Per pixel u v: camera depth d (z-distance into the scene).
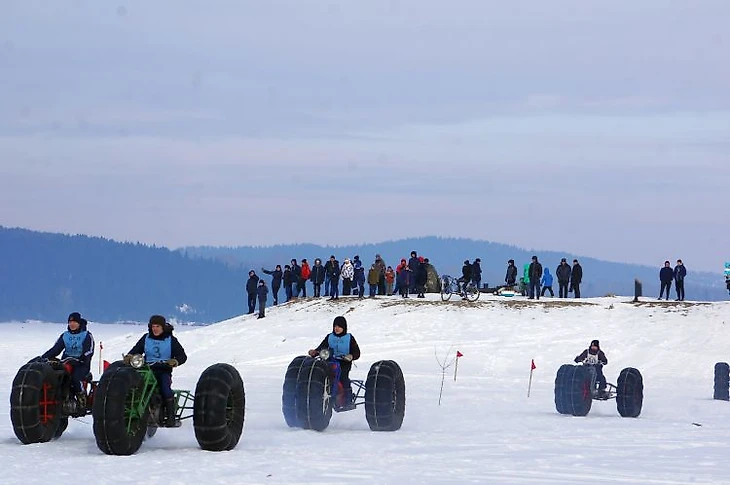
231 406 28.06
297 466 24.86
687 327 81.81
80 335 29.72
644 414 44.38
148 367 27.59
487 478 23.55
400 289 94.88
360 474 23.81
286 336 84.75
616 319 84.81
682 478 24.02
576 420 39.59
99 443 25.98
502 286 101.31
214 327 94.62
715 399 53.41
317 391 32.97
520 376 68.19
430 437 31.89
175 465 24.58
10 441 29.16
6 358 93.44
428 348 78.44
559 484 22.95
